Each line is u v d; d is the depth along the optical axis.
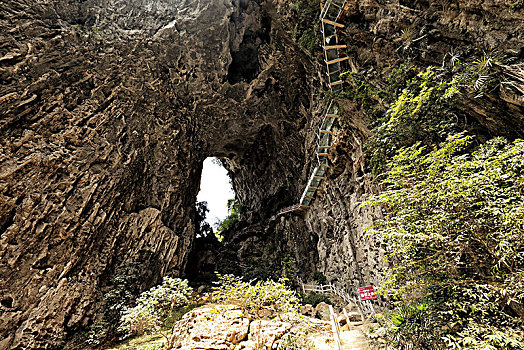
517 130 5.87
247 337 6.01
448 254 4.57
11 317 9.91
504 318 4.12
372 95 9.46
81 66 14.69
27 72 12.70
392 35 8.88
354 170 12.23
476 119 6.55
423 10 8.09
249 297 6.24
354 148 12.22
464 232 4.39
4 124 11.50
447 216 4.36
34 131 12.42
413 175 5.39
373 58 9.69
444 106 6.85
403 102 7.09
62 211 12.23
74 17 15.63
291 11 14.80
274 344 5.69
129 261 14.46
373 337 5.86
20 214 11.08
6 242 10.50
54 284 11.35
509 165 4.46
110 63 15.87
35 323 10.30
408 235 4.34
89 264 12.91
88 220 13.12
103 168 14.48
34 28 13.33
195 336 5.82
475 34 6.68
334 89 11.63
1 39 12.09
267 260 21.27
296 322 6.52
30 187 11.61
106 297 12.52
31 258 11.01
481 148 5.51
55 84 13.52
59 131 13.39
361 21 10.23
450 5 7.34
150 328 8.75
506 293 4.15
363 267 11.66
